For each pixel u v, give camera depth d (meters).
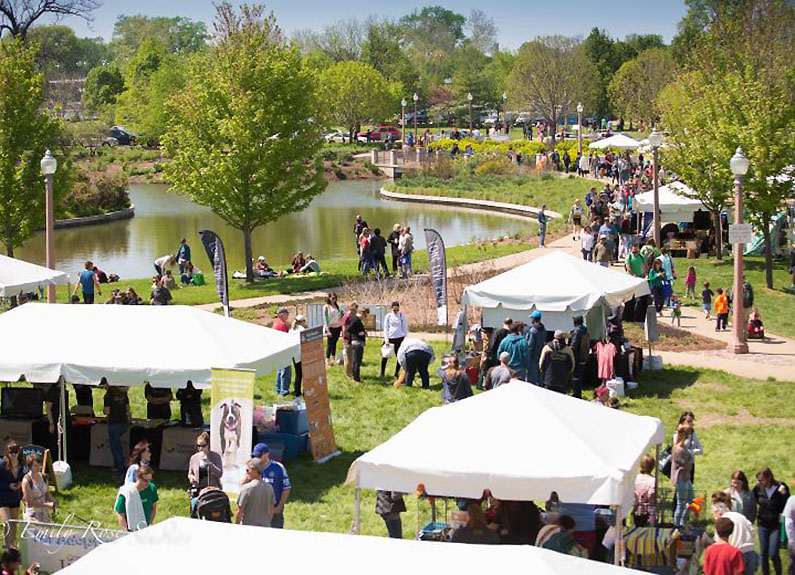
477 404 12.02
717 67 40.59
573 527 11.28
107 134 112.06
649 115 95.94
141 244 53.00
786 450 17.55
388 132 113.81
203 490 12.59
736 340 24.97
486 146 86.25
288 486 13.02
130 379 15.98
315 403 17.30
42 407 17.41
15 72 35.53
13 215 35.72
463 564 7.49
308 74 36.97
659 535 11.81
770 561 12.82
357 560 7.63
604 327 22.38
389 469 11.12
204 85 37.09
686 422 14.09
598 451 11.12
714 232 39.47
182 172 36.97
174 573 7.60
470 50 177.62
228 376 14.26
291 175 36.84
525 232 50.44
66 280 26.80
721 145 33.75
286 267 41.88
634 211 42.69
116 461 16.58
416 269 38.75
